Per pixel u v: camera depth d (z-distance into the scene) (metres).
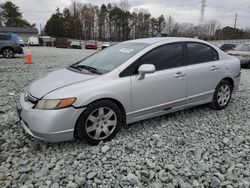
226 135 3.81
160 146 3.38
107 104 3.36
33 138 3.58
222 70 4.74
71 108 3.09
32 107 3.17
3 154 3.17
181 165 2.94
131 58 3.67
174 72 4.00
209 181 2.66
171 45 4.11
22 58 15.88
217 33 66.12
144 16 81.44
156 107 3.89
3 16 84.25
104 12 83.44
